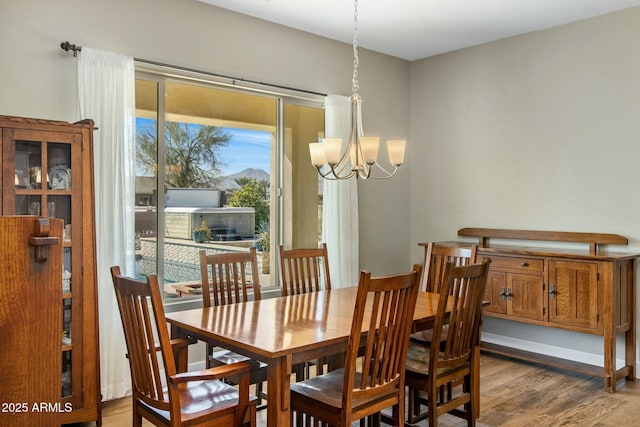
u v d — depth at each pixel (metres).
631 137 3.78
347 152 3.06
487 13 3.88
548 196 4.23
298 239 4.41
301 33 4.30
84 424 2.85
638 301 3.77
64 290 2.66
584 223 4.03
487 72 4.63
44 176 2.59
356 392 2.05
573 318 3.66
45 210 2.60
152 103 3.53
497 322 4.59
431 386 2.44
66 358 2.67
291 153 4.35
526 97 4.37
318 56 4.43
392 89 5.07
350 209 4.55
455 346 2.51
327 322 2.37
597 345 3.96
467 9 3.80
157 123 3.54
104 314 3.12
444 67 4.96
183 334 2.40
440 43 4.64
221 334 2.14
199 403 2.05
